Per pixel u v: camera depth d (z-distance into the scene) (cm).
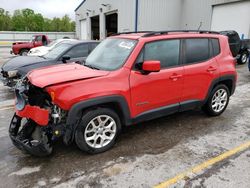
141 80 371
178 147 380
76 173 314
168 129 445
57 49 772
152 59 388
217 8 1831
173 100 420
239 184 292
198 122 479
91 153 355
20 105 325
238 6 1659
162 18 2109
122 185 291
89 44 759
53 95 312
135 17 1991
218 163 336
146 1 2005
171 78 404
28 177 306
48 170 320
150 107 394
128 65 364
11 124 348
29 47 1856
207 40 461
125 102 360
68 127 323
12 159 346
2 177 306
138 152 365
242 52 1309
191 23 2100
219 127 456
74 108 319
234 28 1712
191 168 324
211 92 481
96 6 2653
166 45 404
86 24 3002
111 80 348
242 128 453
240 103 603
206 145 387
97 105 347
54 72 360
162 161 341
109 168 325
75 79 327
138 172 316
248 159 346
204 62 452
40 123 307
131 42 390
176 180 300
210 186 288
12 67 670
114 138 371
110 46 422
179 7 2170
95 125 350
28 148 315
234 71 500
